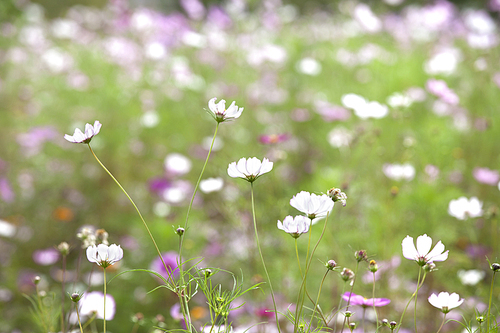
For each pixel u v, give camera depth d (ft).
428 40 26.30
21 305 13.84
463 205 11.66
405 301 12.33
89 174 19.36
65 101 21.81
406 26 27.61
